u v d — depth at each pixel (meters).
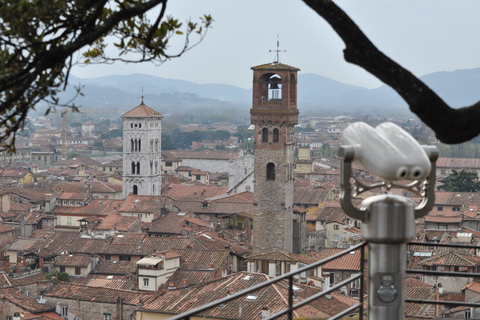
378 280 12.75
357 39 12.05
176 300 80.19
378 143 12.20
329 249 106.88
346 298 79.44
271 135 137.88
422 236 117.50
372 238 12.59
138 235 142.25
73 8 12.21
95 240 140.25
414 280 82.62
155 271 111.81
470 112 12.62
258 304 74.19
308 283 88.94
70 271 129.62
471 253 103.62
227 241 148.00
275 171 138.38
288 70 136.50
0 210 193.50
